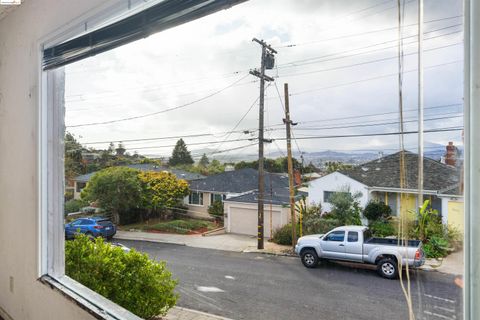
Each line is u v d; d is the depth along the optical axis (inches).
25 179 86.9
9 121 94.3
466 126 27.5
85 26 68.2
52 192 84.3
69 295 71.0
